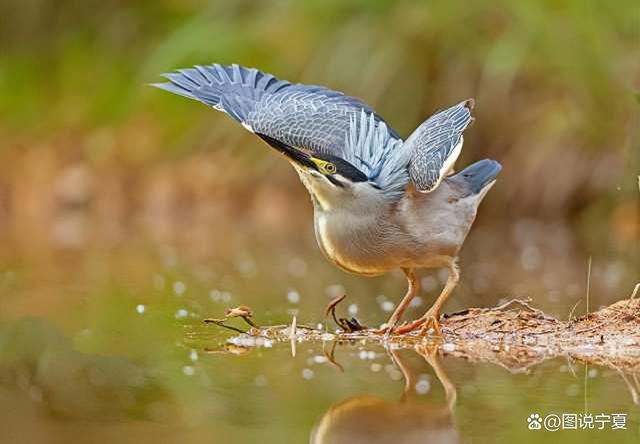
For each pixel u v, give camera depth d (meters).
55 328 10.59
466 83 18.86
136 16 21.95
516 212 18.67
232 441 7.01
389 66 19.02
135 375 8.78
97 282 13.50
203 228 18.72
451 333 9.96
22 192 20.11
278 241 17.39
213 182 20.14
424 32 19.05
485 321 10.19
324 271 14.73
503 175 18.72
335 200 9.30
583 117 18.33
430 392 8.06
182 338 10.09
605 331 9.83
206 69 10.51
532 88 18.86
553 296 12.37
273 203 20.02
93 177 20.41
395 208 9.30
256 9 20.23
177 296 12.49
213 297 12.45
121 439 7.12
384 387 8.21
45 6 22.33
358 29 19.38
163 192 20.09
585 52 18.14
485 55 18.72
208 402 7.88
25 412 7.86
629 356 9.16
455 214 9.58
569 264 15.00
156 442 7.02
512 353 9.29
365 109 10.23
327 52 19.28
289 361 9.09
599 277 13.80
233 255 15.99
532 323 10.11
